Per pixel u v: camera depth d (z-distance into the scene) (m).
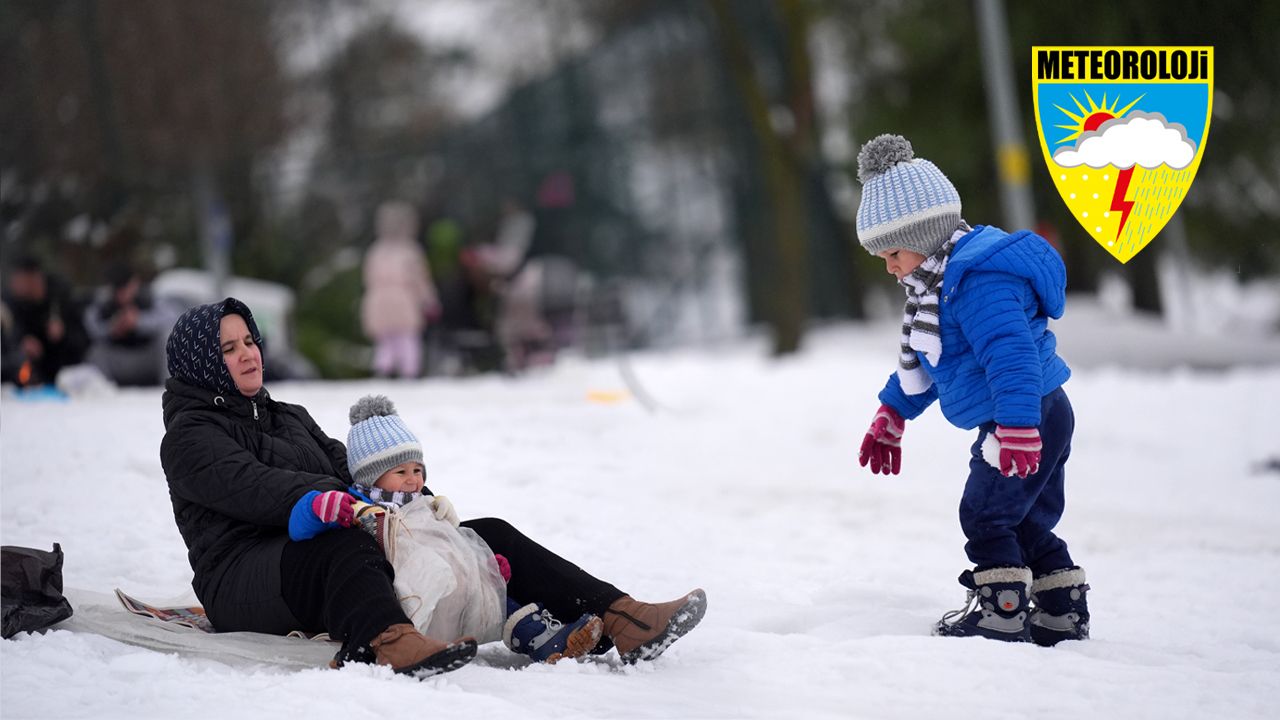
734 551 11.35
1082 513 14.24
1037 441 7.48
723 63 44.28
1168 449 20.12
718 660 7.36
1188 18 34.91
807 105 39.44
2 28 36.50
